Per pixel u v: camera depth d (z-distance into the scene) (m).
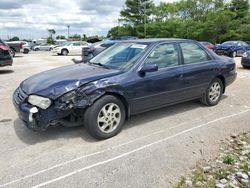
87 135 4.32
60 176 3.18
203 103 5.89
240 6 55.44
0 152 3.76
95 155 3.67
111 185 3.00
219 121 4.99
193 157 3.61
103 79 4.09
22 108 3.91
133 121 4.96
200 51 5.66
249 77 10.21
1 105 6.07
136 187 2.96
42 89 3.91
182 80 5.08
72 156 3.65
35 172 3.26
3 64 11.07
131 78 4.33
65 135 4.32
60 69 4.86
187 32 51.81
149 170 3.29
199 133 4.43
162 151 3.78
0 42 11.26
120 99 4.31
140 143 4.04
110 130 4.22
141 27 59.97
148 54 4.66
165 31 56.12
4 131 4.50
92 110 3.97
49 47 40.72
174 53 5.09
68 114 3.92
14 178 3.14
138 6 61.88
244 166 3.34
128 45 5.07
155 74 4.64
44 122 3.84
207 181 3.05
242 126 4.75
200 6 62.81
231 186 2.96
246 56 12.89
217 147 3.91
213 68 5.69
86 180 3.10
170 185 2.99
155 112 5.46
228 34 46.47
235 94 7.15
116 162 3.48
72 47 26.23
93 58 5.43
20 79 9.73
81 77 4.09
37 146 3.95
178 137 4.26
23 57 21.91
